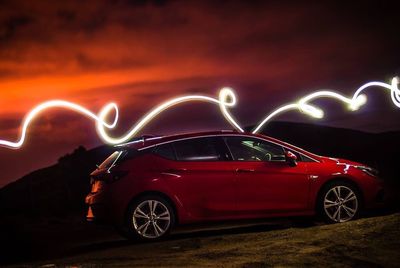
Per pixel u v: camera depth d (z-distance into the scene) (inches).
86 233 508.4
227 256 276.2
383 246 262.7
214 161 379.9
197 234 399.9
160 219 369.1
